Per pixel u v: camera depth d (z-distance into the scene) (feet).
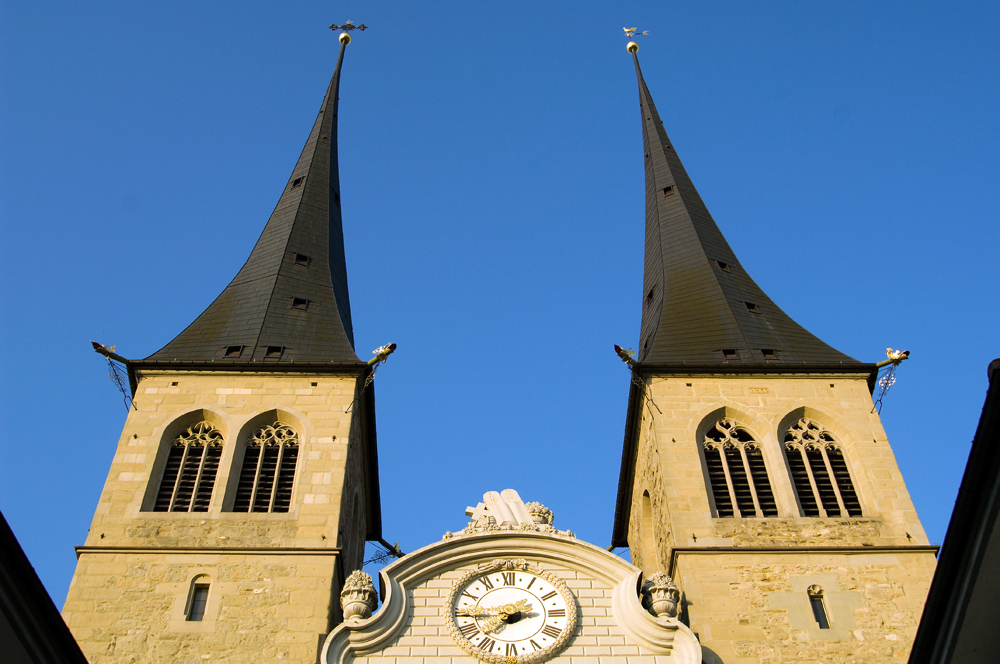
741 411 143.84
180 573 123.75
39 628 80.74
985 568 78.18
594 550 122.62
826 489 136.77
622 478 158.30
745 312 164.14
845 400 145.48
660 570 139.85
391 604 116.98
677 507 132.46
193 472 136.98
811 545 128.06
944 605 81.35
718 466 138.92
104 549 125.80
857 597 122.62
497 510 130.00
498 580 120.78
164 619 119.34
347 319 167.94
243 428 140.36
